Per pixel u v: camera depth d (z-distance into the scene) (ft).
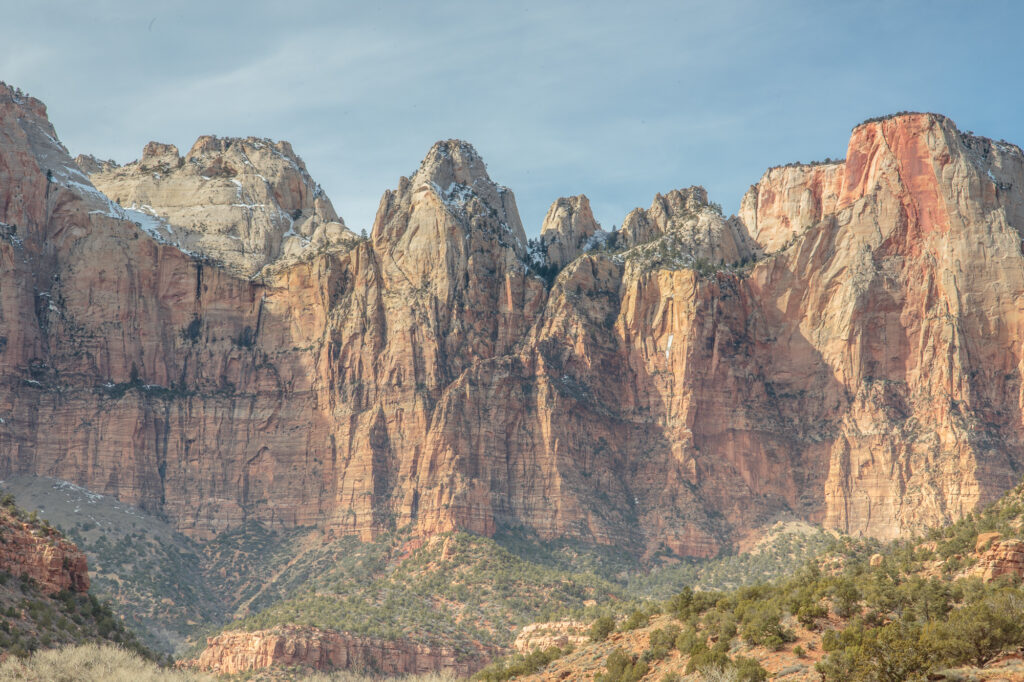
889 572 513.04
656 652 495.00
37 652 472.44
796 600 478.18
